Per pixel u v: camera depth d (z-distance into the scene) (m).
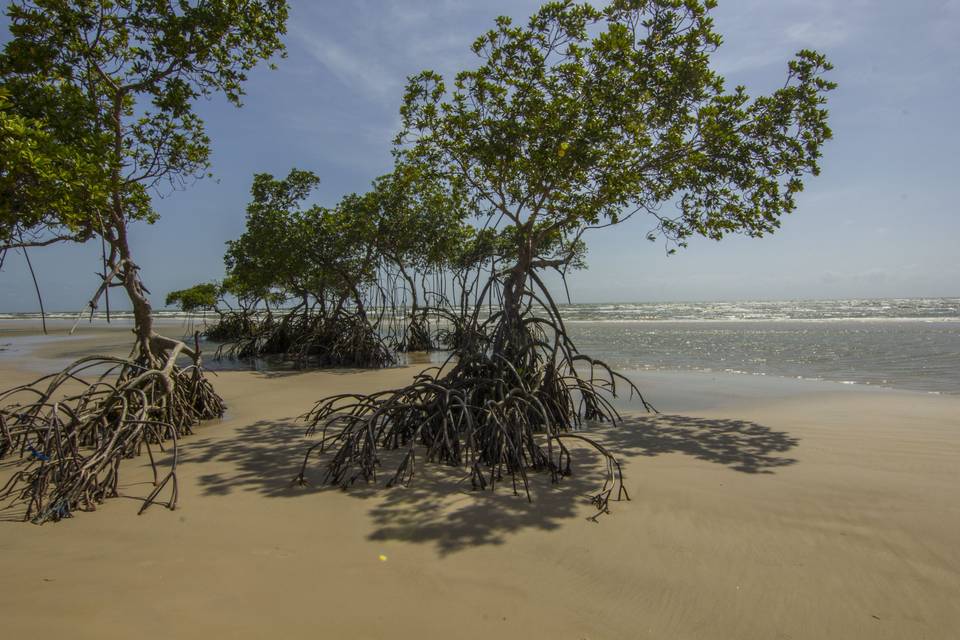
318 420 9.22
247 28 10.21
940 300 90.06
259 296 25.59
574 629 3.55
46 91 8.50
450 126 9.88
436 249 21.53
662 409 10.70
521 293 10.02
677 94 8.88
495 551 4.63
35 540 4.83
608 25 8.75
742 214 9.52
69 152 7.13
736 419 9.65
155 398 8.76
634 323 40.94
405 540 4.85
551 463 6.39
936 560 4.38
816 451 7.52
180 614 3.64
